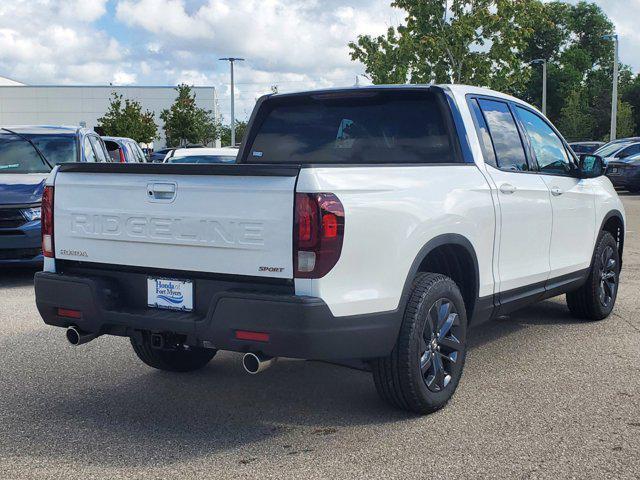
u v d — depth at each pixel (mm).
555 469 3822
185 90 56531
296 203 3842
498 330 6906
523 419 4543
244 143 5996
